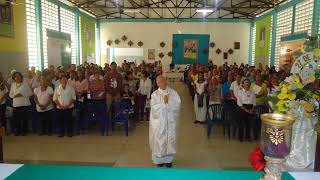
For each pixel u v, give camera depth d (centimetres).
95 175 182
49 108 639
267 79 714
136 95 805
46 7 1087
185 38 1778
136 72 1028
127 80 847
